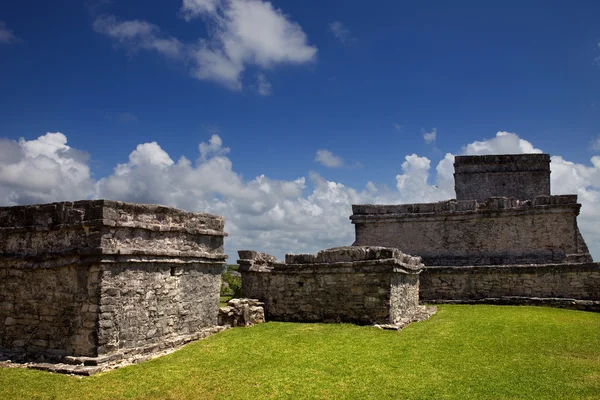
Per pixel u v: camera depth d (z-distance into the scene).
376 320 17.22
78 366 11.77
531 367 12.13
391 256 17.28
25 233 13.80
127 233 13.22
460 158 33.34
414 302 21.55
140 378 11.29
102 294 12.23
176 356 13.30
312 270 18.52
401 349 13.92
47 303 13.00
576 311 21.33
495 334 16.03
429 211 29.94
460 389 10.48
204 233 16.45
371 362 12.59
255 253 20.31
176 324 14.97
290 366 12.32
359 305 17.58
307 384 10.91
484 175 32.84
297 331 16.41
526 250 27.59
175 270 15.06
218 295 17.39
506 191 32.50
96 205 12.57
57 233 13.20
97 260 12.23
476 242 28.72
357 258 17.83
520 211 27.89
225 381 11.13
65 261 12.73
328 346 14.29
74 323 12.42
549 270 23.84
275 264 19.39
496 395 10.11
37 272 13.30
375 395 10.17
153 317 13.95
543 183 32.28
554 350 13.89
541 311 21.22
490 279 25.08
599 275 22.70
